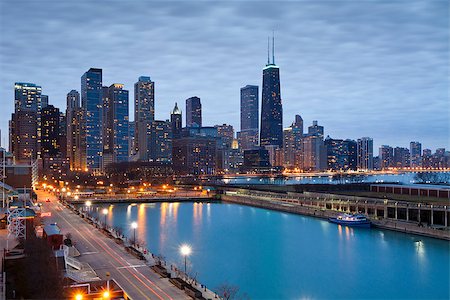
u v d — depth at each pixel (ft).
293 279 385.91
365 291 354.33
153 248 502.79
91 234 479.82
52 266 269.64
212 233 599.16
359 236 558.56
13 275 273.33
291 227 636.48
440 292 354.13
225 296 301.02
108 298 269.64
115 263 355.77
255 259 453.17
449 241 502.79
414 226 552.41
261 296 341.82
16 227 368.89
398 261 438.81
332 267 424.46
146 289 291.17
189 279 324.39
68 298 261.24
